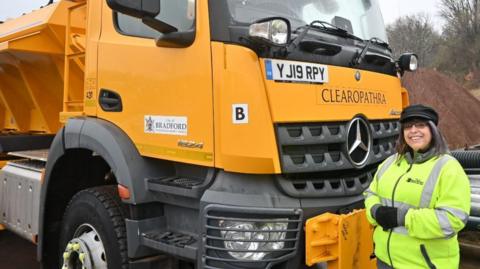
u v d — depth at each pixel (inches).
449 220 92.0
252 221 105.5
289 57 111.3
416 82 812.6
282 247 106.9
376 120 135.6
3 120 243.4
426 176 97.3
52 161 154.5
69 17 169.6
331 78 119.6
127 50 131.8
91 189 143.7
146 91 125.1
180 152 115.6
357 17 157.8
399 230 100.7
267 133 105.3
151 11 110.7
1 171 207.6
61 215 165.2
